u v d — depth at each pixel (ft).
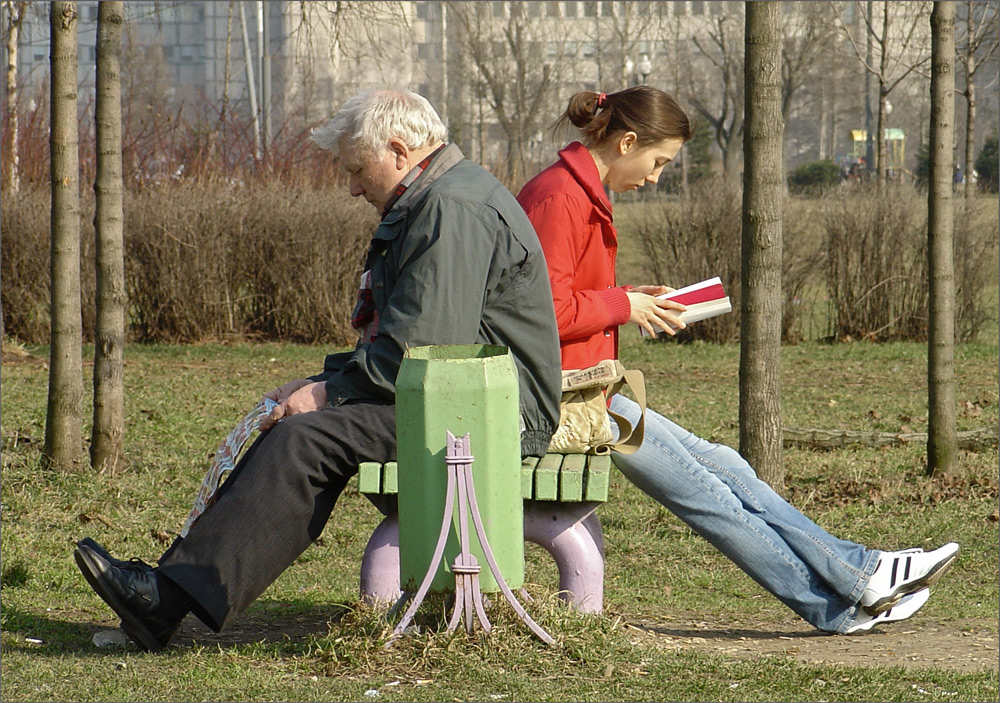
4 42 162.91
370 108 36.11
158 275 149.18
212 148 183.83
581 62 439.63
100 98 70.74
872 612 42.52
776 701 32.40
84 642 38.93
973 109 170.19
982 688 34.42
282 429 35.35
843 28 204.54
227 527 35.22
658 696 32.14
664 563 58.54
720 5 387.55
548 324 36.32
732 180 156.87
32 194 151.02
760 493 42.91
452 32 372.38
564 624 35.45
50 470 71.10
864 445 85.71
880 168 186.91
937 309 75.05
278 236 150.10
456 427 32.30
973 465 79.05
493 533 33.14
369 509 67.77
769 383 63.93
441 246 34.27
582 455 38.99
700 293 41.24
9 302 145.69
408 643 33.96
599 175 40.11
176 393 108.58
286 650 36.65
